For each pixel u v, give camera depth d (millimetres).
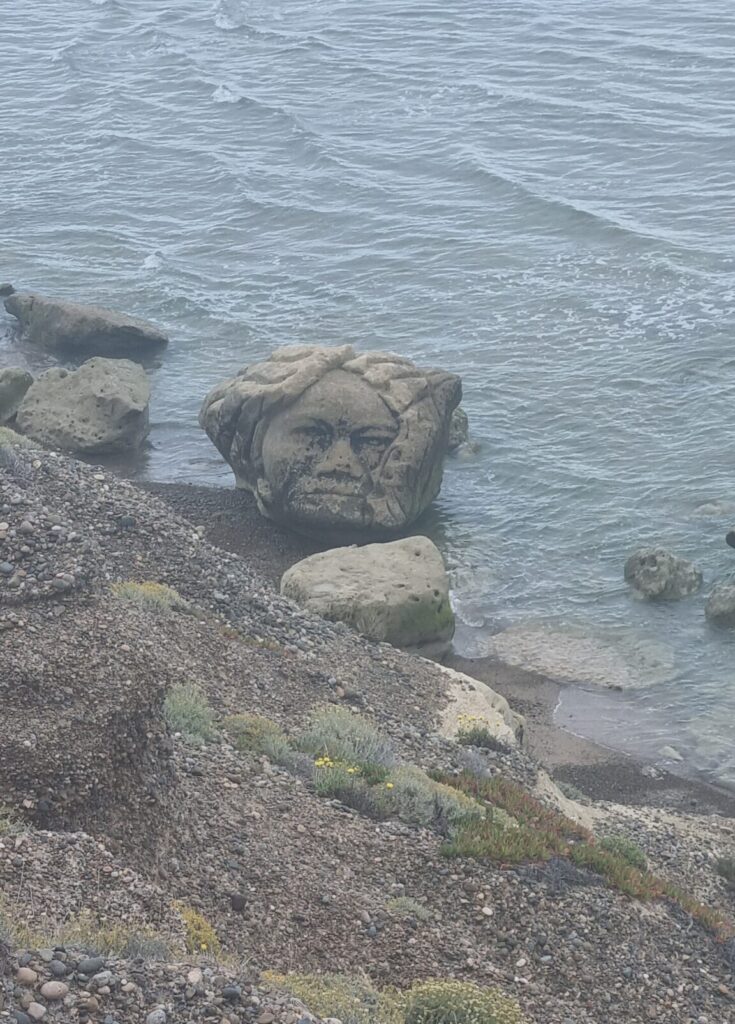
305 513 41094
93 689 18172
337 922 17688
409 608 34188
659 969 19125
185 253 68312
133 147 85812
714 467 45031
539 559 40844
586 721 32969
